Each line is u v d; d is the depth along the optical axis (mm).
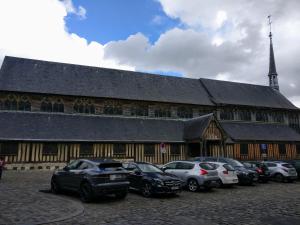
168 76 39594
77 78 32406
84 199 11352
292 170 21375
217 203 11719
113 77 35062
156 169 14273
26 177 19938
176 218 8867
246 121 39375
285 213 9750
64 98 29688
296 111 44031
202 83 41188
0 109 26828
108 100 31688
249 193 14984
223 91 40844
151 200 12336
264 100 43094
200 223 8266
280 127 41438
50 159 25297
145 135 29891
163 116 34156
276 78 50312
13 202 10305
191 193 14695
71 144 26312
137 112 32906
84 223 7945
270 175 21781
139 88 34875
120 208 10367
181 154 31062
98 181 11148
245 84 45656
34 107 28234
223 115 37781
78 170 12016
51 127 26797
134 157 28688
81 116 29875
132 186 14047
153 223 8172
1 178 18875
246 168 19281
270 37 52719
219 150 31891
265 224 8227
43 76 30516
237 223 8320
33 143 24906
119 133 28953
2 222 7570
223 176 16594
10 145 24203
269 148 36438
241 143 34406
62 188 12742
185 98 36188
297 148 39000
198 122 31484
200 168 15281
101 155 27312
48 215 8578
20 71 29781
